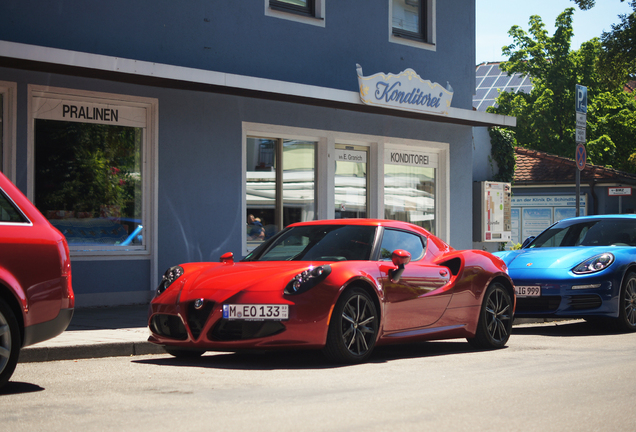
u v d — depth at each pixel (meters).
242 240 11.68
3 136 9.38
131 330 7.64
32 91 9.59
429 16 14.67
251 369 5.55
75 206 10.05
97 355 6.46
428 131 14.61
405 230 6.80
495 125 15.05
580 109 12.41
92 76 9.77
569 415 3.93
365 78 12.23
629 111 36.06
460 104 15.14
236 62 11.58
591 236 9.85
